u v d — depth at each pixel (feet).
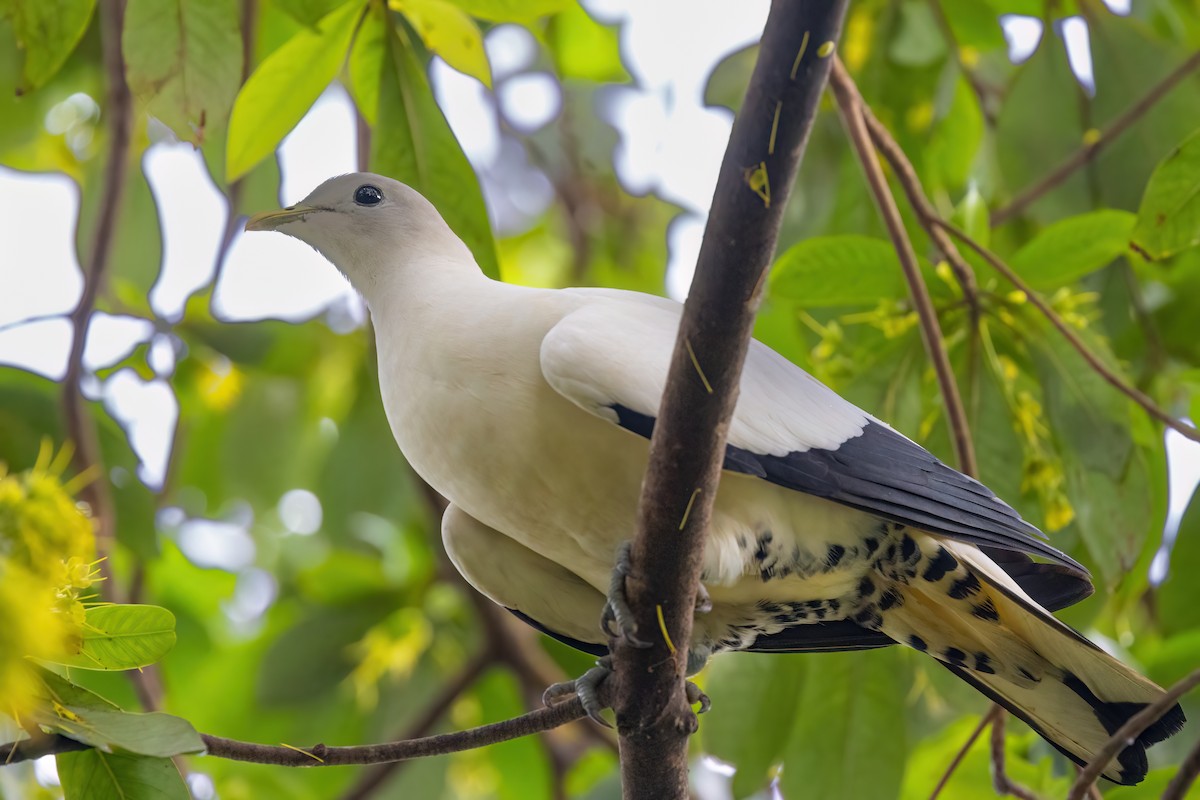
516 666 34.88
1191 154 21.79
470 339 19.89
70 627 14.65
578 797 34.12
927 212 24.98
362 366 35.63
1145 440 26.66
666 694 17.56
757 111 14.51
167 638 15.85
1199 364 31.12
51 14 21.77
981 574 20.38
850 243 24.84
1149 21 34.06
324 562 36.52
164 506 33.42
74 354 28.71
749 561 20.01
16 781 24.22
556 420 19.27
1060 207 30.35
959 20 32.71
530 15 23.35
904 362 25.75
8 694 13.34
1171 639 28.37
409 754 17.99
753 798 28.07
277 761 17.26
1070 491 25.23
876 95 31.22
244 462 36.11
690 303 15.58
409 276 22.02
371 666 36.11
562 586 21.71
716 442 16.17
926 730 32.22
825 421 20.24
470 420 19.66
